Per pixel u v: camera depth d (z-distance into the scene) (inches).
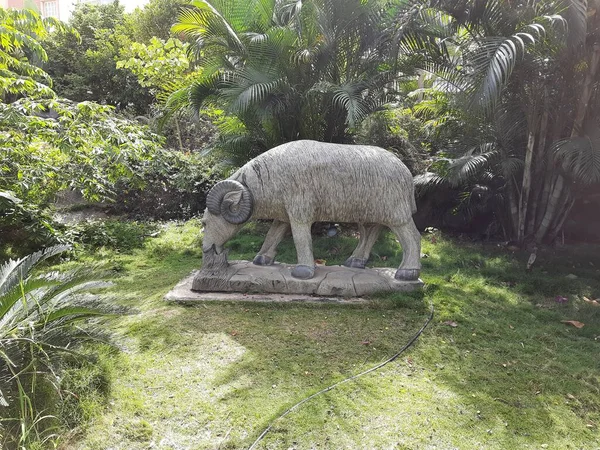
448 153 244.7
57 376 88.7
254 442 81.9
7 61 201.0
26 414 85.0
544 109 205.8
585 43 180.2
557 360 114.7
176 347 116.6
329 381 102.0
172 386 99.4
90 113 189.6
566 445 83.4
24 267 109.3
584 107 191.0
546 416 91.5
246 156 257.1
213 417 88.8
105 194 284.4
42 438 81.2
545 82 197.8
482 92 160.9
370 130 278.5
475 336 127.4
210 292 152.5
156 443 81.9
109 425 86.1
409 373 106.7
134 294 161.3
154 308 142.9
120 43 497.4
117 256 219.9
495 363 112.5
